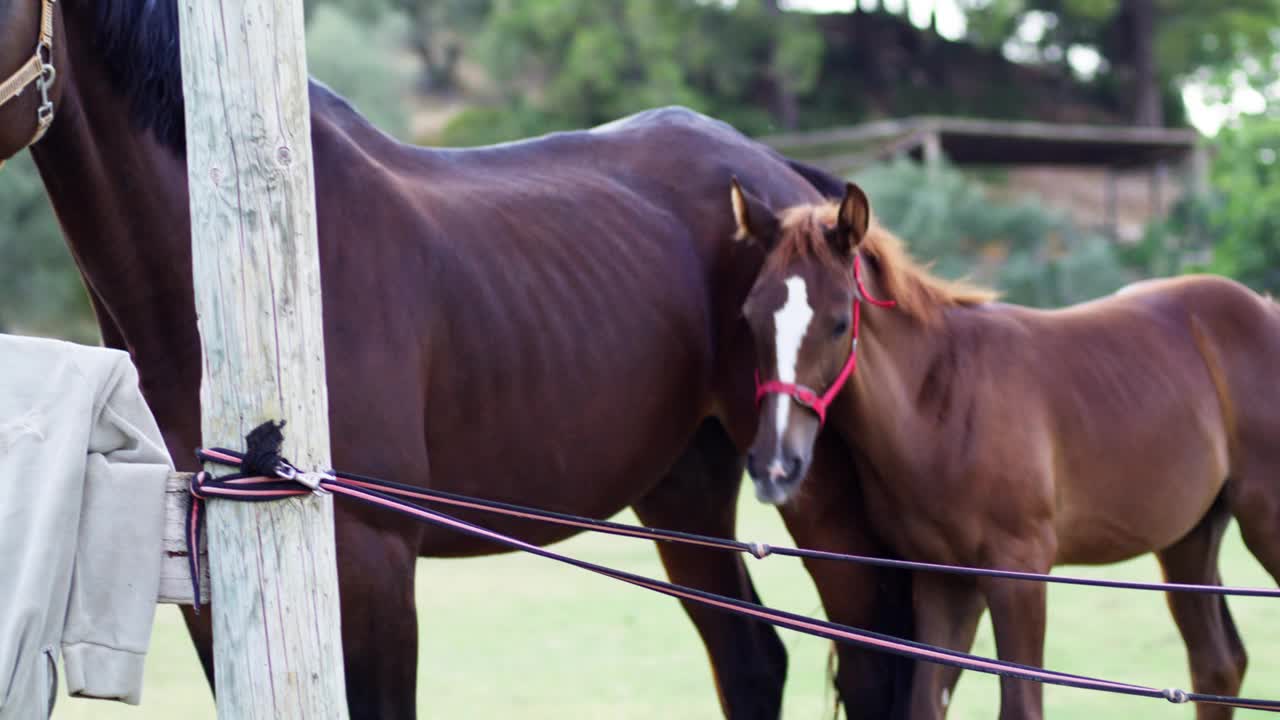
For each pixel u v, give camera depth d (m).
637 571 8.87
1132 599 7.37
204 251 2.07
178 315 2.71
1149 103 36.09
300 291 2.10
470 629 7.07
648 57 29.69
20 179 14.90
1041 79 37.91
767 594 7.84
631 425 3.48
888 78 36.38
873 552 3.89
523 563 9.41
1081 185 32.84
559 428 3.26
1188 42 35.38
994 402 3.66
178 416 2.71
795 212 3.60
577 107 29.64
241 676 2.11
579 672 5.99
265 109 2.04
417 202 3.08
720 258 3.82
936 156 24.12
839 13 38.12
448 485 3.08
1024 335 3.87
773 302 3.42
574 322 3.31
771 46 32.94
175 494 2.17
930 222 22.27
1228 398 4.20
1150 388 3.99
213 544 2.12
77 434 2.10
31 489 2.06
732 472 4.04
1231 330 4.24
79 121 2.58
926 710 3.62
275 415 2.09
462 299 3.05
